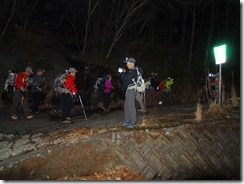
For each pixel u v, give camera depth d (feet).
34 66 50.75
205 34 88.48
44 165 21.89
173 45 85.71
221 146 26.55
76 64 58.75
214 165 25.57
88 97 45.14
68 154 22.58
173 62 72.49
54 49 64.80
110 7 71.36
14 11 61.36
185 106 39.40
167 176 23.66
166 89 49.67
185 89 60.44
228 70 74.18
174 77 66.33
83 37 73.92
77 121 32.22
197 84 62.59
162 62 72.59
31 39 56.95
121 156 23.41
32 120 33.47
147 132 24.53
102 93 38.58
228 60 76.84
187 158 24.82
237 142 27.40
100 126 27.73
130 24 69.72
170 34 83.82
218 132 27.07
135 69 25.84
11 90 33.94
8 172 20.97
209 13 87.40
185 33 89.20
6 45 54.60
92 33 73.67
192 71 67.92
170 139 24.95
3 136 27.12
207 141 26.18
